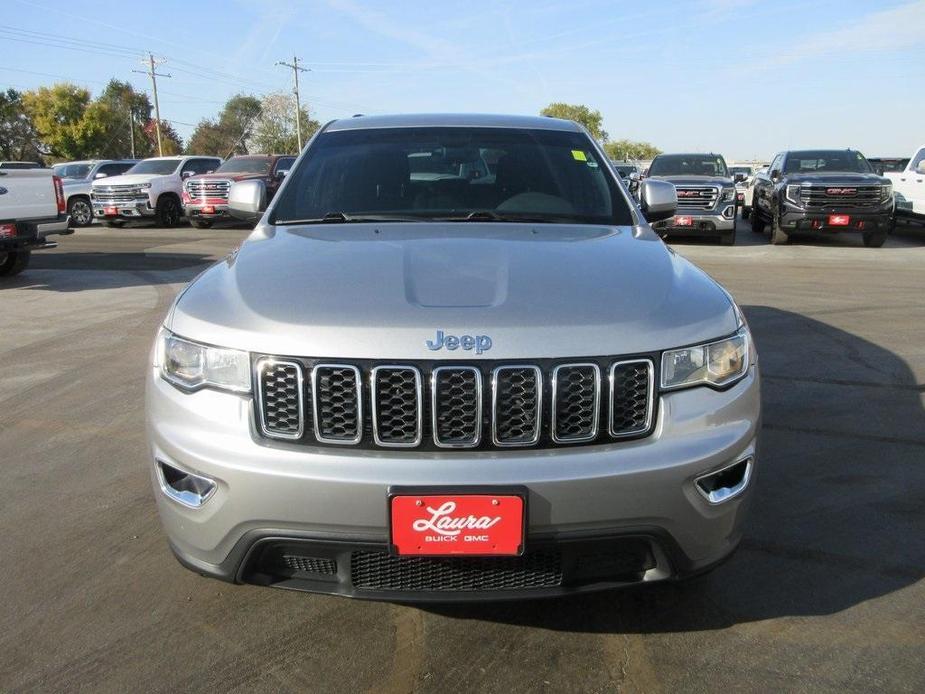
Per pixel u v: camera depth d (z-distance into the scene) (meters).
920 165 15.42
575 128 4.11
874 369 5.53
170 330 2.42
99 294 8.75
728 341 2.38
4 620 2.59
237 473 2.15
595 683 2.29
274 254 2.79
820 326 6.99
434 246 2.80
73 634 2.52
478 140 3.84
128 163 21.42
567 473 2.10
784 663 2.37
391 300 2.29
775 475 3.73
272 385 2.19
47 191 9.60
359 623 2.58
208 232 17.55
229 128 80.62
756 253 13.12
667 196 3.82
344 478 2.08
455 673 2.33
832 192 13.56
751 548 3.06
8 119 63.22
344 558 2.17
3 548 3.06
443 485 2.06
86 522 3.28
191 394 2.29
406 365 2.12
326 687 2.27
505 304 2.27
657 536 2.20
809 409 4.67
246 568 2.23
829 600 2.70
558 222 3.33
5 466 3.87
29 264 11.30
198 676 2.32
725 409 2.31
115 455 4.01
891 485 3.62
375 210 3.42
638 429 2.22
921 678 2.29
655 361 2.23
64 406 4.79
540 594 2.21
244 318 2.29
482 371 2.13
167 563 2.96
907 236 16.86
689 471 2.19
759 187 16.55
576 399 2.18
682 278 2.64
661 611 2.64
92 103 63.44
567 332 2.18
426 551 2.09
